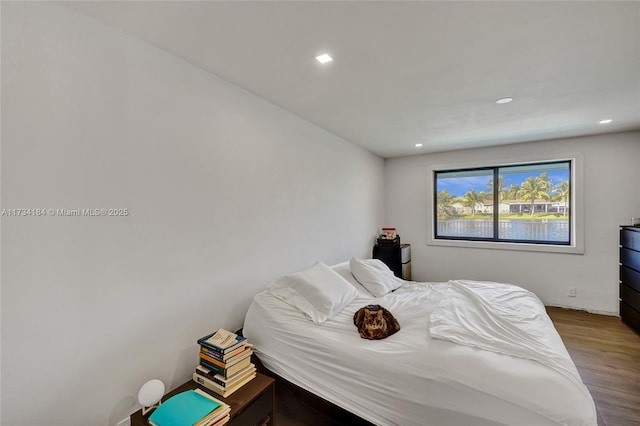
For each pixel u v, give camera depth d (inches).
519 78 80.7
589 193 140.9
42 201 49.8
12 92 46.9
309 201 119.4
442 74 78.6
